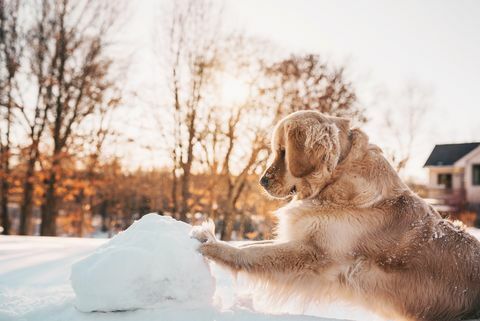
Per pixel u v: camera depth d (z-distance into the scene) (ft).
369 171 11.76
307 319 9.99
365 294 11.39
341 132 12.14
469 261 11.35
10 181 64.95
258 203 70.44
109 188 84.64
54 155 63.16
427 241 11.35
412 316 11.32
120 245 10.71
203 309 10.20
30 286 13.41
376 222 11.39
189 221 68.18
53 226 65.87
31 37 64.75
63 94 65.82
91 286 9.85
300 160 11.82
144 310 10.07
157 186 79.92
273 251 11.56
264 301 12.01
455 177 128.47
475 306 11.23
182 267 10.21
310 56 67.62
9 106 62.75
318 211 11.68
